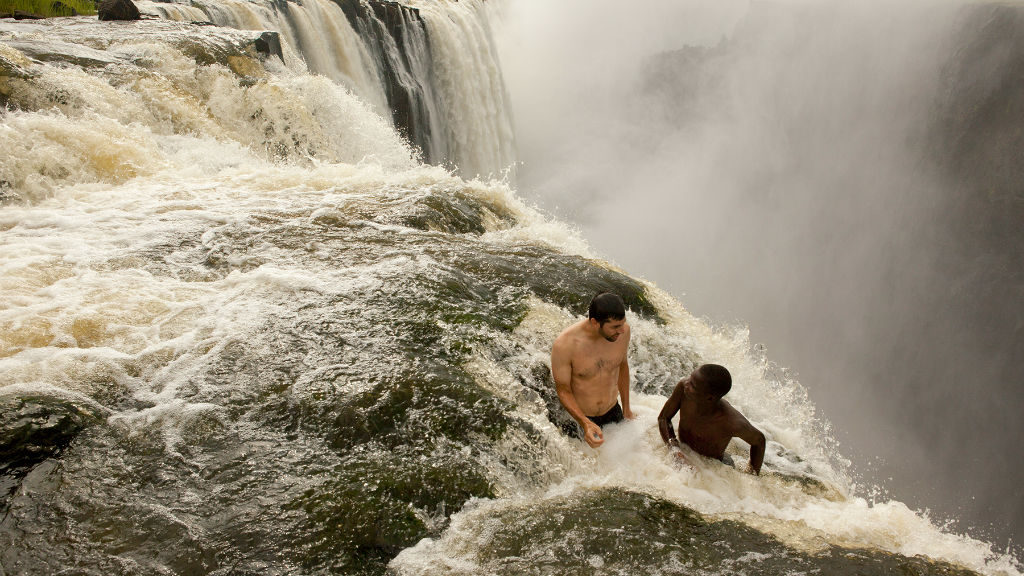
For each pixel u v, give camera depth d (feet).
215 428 12.28
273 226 22.08
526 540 10.03
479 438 12.32
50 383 13.07
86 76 31.96
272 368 13.99
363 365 14.10
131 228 21.27
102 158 26.66
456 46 72.59
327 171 28.86
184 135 33.30
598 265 21.61
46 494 10.63
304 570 9.39
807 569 9.55
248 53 41.37
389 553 9.80
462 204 26.30
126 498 10.64
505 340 15.88
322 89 39.29
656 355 18.33
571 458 12.52
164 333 15.19
